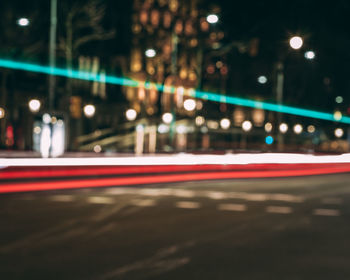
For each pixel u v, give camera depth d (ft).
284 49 226.79
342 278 18.84
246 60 228.43
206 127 191.93
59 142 99.50
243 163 102.94
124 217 34.45
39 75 142.72
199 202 43.98
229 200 45.98
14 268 19.93
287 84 239.30
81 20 140.26
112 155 111.24
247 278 18.74
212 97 208.03
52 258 21.81
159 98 188.85
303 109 248.93
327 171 97.14
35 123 99.14
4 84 130.41
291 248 24.59
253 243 25.80
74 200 44.39
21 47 131.54
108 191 53.01
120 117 175.83
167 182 65.26
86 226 30.53
